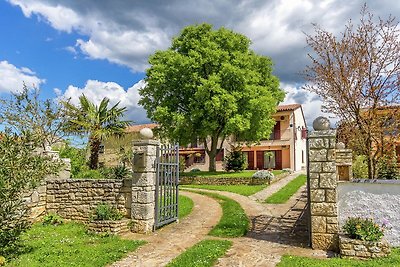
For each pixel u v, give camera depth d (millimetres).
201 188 20266
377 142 9719
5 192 6848
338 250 7258
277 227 9773
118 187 10219
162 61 26484
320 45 10148
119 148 24703
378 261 6305
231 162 30531
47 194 11242
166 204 10555
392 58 9492
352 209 7773
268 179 21109
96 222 9336
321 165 7680
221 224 10180
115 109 22469
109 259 6859
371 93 9508
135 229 9547
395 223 7484
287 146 36406
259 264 6461
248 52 27844
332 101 10070
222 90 23922
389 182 7605
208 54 24875
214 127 24859
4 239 7168
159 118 25484
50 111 19812
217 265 6438
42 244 7953
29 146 7500
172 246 8031
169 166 10828
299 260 6516
